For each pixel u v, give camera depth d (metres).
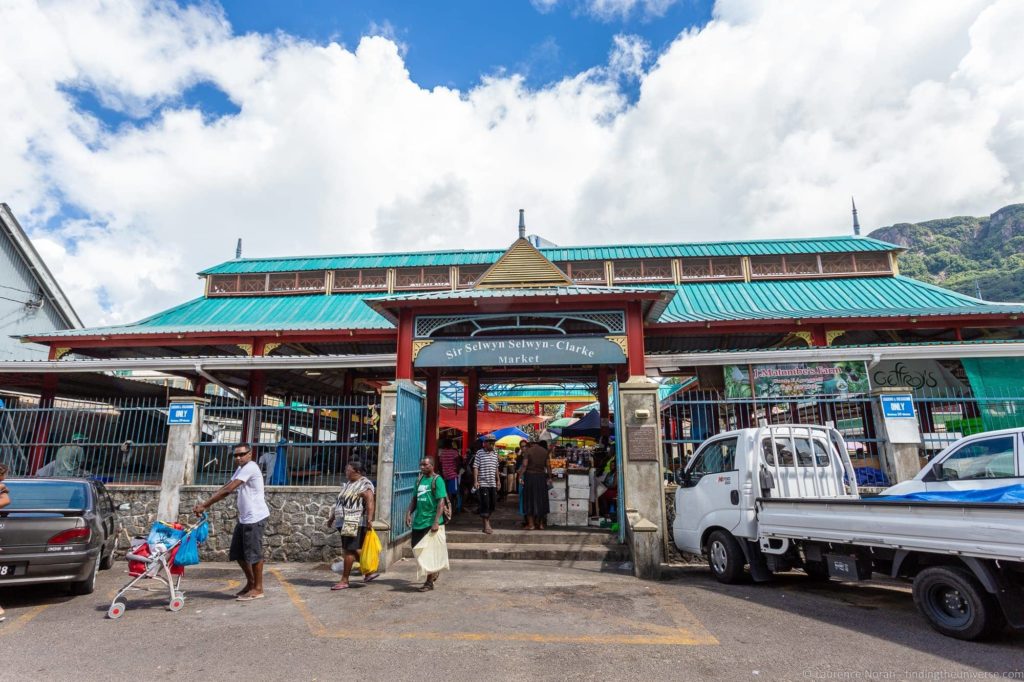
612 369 15.33
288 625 5.88
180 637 5.52
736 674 4.51
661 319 14.00
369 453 10.90
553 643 5.27
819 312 14.12
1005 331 14.52
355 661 4.84
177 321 17.20
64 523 7.04
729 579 7.79
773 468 7.76
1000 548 4.80
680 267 19.14
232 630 5.73
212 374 14.01
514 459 20.48
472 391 15.54
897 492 7.99
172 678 4.50
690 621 5.95
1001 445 7.04
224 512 9.97
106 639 5.48
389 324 14.59
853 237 19.61
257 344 14.50
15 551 6.66
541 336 10.41
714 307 16.33
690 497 8.74
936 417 10.27
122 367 12.44
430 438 12.77
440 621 5.98
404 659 4.88
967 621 5.22
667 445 11.42
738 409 10.73
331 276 20.27
